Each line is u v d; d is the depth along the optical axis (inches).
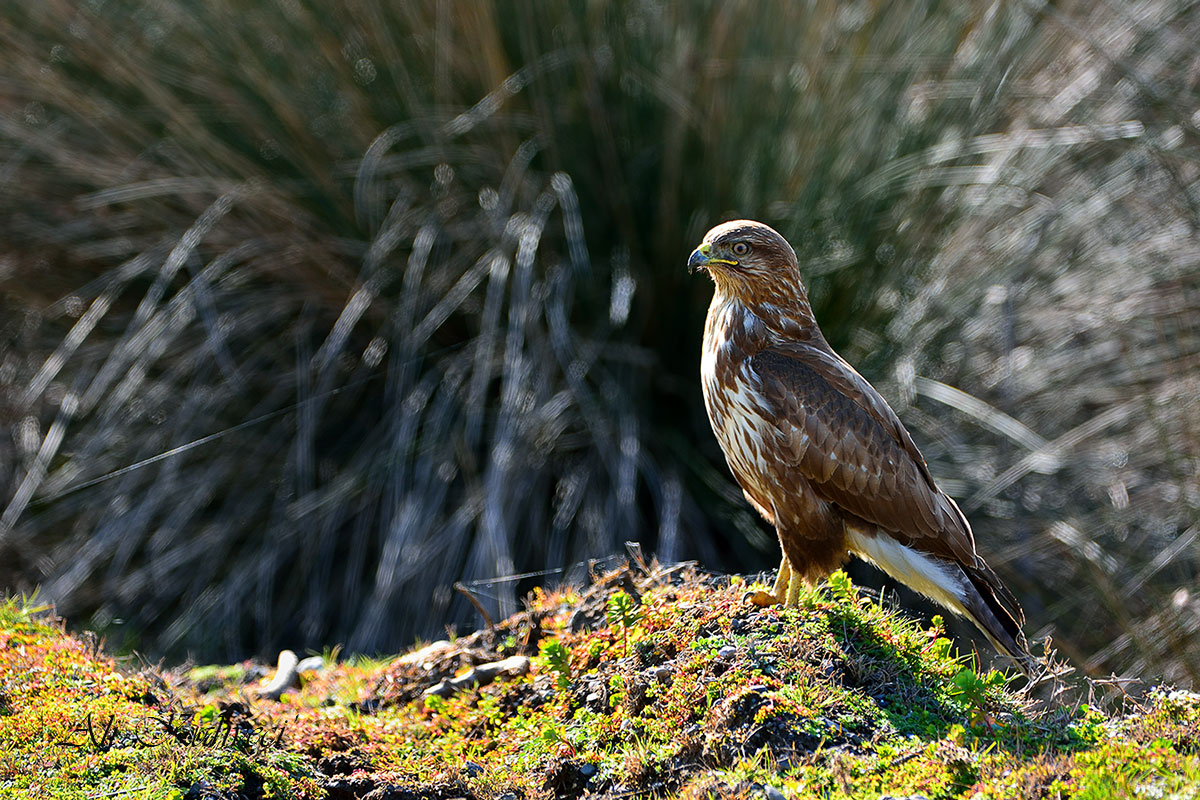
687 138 449.1
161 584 444.1
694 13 457.1
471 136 466.3
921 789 201.2
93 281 491.2
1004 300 466.6
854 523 282.5
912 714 229.3
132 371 447.8
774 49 455.2
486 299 439.8
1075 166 497.4
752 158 452.4
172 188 460.8
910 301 467.5
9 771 207.5
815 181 448.8
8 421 490.9
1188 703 231.6
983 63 484.1
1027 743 221.1
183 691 261.4
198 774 213.2
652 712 235.0
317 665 316.8
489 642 292.8
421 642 407.5
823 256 443.5
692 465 441.1
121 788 204.5
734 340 287.6
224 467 461.4
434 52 466.3
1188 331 429.1
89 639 299.3
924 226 464.8
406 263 465.7
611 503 428.5
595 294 458.0
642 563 301.4
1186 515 424.8
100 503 461.1
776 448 279.7
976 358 480.1
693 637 254.2
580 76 450.9
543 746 237.5
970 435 466.6
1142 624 400.5
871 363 455.5
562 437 444.8
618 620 267.6
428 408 456.4
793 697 227.0
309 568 441.1
